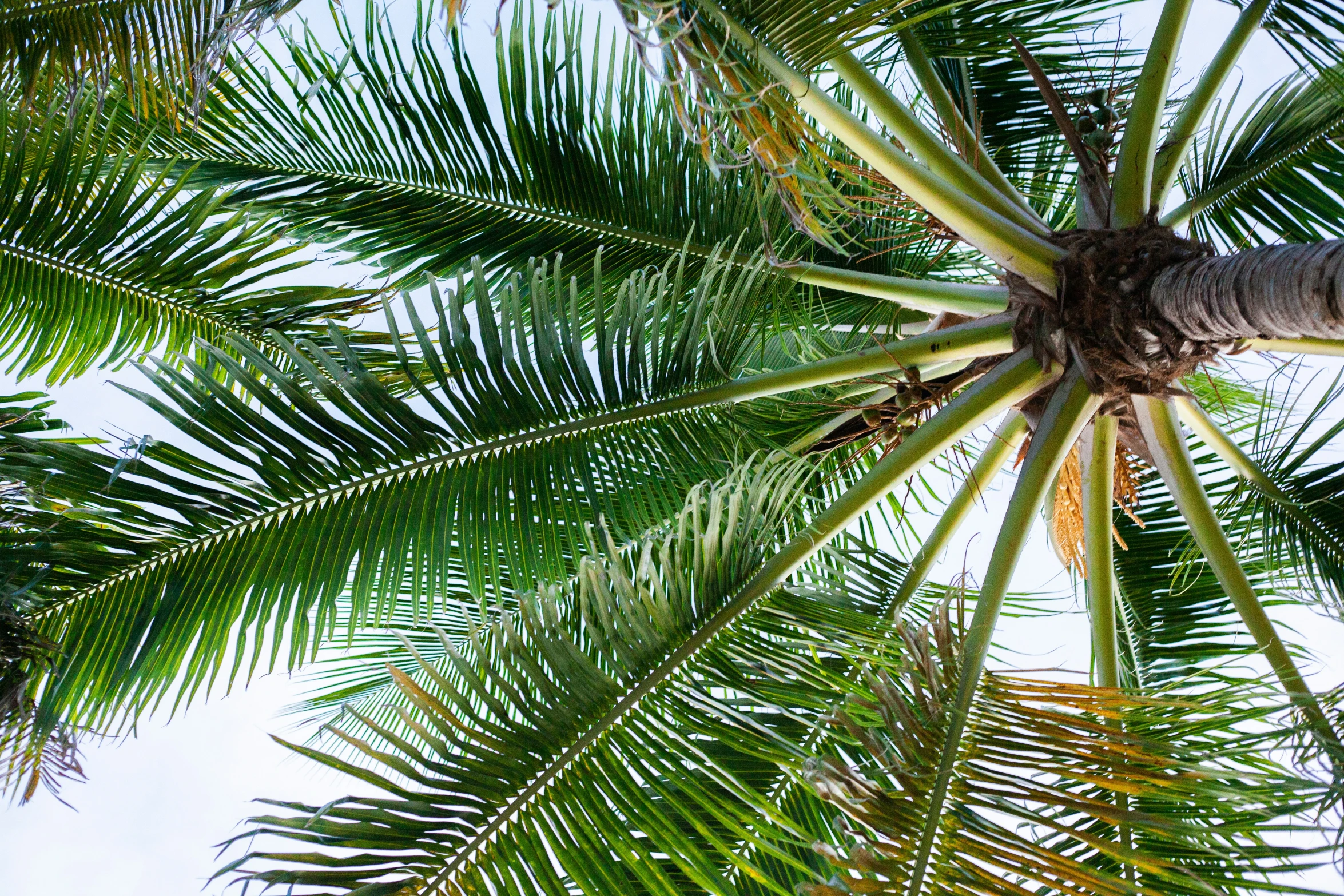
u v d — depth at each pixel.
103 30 2.58
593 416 2.61
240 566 2.16
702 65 1.72
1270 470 3.12
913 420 3.16
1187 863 2.07
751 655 2.16
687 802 2.43
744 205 3.48
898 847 1.61
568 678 1.91
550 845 1.74
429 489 2.34
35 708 2.01
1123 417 2.71
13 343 2.58
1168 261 2.40
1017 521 2.39
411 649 1.84
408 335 3.13
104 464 2.09
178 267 2.74
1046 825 1.65
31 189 2.50
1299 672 2.44
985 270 3.42
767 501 2.69
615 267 3.50
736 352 2.96
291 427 2.22
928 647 1.91
